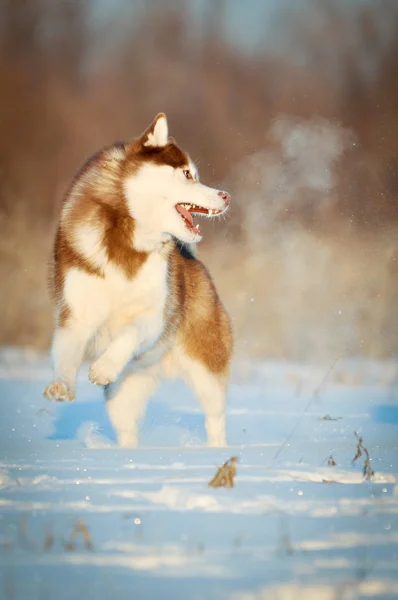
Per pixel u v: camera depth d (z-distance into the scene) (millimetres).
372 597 10766
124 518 14016
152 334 22609
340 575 11445
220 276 56438
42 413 29422
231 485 16281
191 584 10977
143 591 10719
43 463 19156
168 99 95625
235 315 53781
